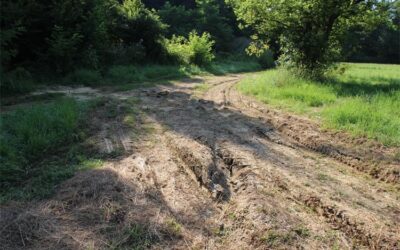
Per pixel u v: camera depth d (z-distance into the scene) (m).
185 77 20.36
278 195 4.60
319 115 8.68
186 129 7.61
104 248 3.59
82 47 16.72
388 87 13.13
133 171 5.29
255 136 7.19
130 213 4.15
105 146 6.52
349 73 20.45
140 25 23.39
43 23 15.20
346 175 5.35
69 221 4.02
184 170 5.48
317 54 15.39
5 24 13.52
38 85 13.46
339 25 16.84
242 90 13.86
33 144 6.19
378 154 5.98
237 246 3.67
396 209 4.35
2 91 11.48
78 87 14.12
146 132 7.44
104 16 18.28
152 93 12.78
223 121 8.41
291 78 14.28
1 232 3.79
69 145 6.59
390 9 16.62
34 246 3.61
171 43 28.28
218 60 36.44
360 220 4.02
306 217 4.14
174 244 3.71
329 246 3.62
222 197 4.63
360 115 7.88
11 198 4.57
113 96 11.99
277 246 3.58
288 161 5.84
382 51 57.00
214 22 46.19
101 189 4.66
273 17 16.19
